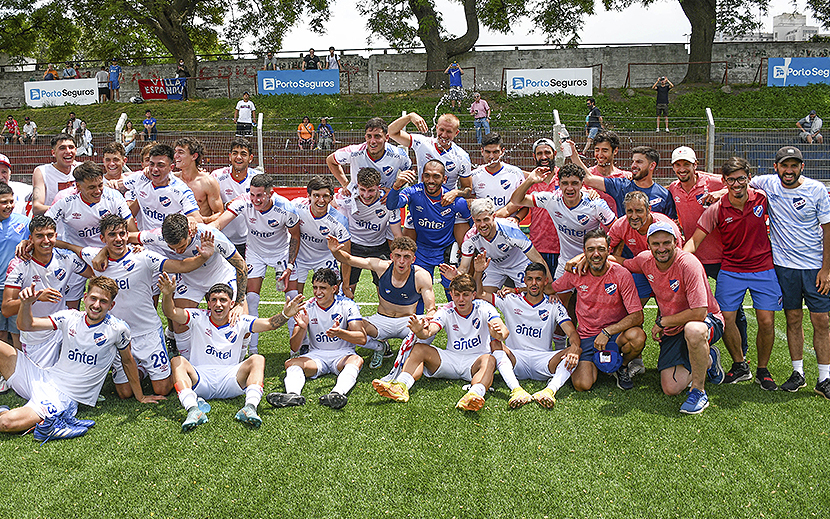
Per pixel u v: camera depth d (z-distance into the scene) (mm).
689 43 25859
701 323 4707
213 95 27375
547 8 26328
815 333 5098
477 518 3529
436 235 6539
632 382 5309
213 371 5086
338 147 18406
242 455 4180
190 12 28625
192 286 5727
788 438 4316
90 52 32156
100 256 4949
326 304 5469
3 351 4594
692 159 5684
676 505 3613
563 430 4488
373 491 3779
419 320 5070
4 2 28297
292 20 27766
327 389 5223
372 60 26719
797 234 5039
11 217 5430
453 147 6934
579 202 5812
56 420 4410
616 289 5160
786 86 23312
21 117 24234
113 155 6352
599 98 22578
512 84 22828
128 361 4895
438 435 4430
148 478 3920
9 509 3623
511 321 5570
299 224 6391
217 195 6590
